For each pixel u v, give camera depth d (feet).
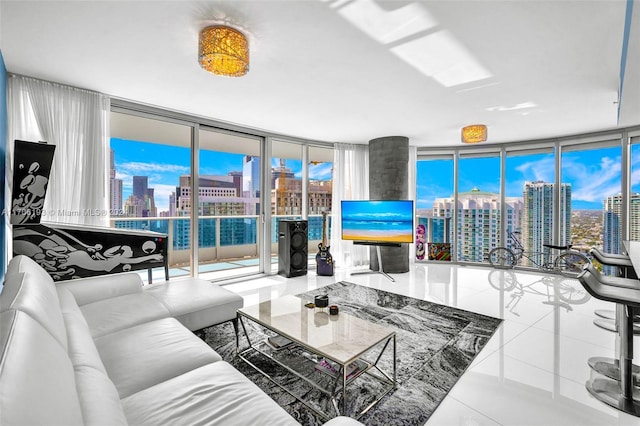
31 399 2.00
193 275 13.98
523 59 8.12
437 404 5.95
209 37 6.59
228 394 4.12
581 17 6.26
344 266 19.33
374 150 18.07
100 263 9.63
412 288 14.35
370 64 8.48
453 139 18.30
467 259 20.47
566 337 8.99
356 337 6.17
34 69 8.90
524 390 6.43
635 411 5.71
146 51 7.86
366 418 5.55
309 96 11.02
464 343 8.57
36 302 3.70
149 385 4.45
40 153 8.27
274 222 18.43
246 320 9.93
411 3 5.96
